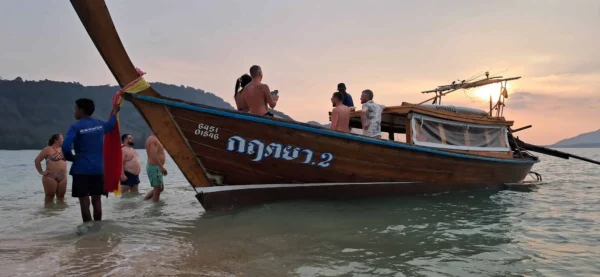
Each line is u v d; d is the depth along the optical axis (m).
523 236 4.97
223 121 6.03
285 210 6.22
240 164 6.32
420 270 3.64
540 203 7.74
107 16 5.37
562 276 3.53
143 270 3.50
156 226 5.29
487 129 10.20
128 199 8.42
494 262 3.90
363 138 6.88
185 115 5.90
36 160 8.11
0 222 5.86
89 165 5.41
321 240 4.57
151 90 5.77
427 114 8.50
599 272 3.63
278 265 3.68
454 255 4.12
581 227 5.53
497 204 7.54
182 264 3.68
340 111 7.68
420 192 8.24
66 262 3.73
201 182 6.26
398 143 7.33
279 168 6.55
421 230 5.20
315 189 7.00
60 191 8.37
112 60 5.52
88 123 5.40
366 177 7.30
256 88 6.67
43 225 5.60
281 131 6.32
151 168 8.02
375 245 4.43
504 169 10.01
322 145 6.64
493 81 11.34
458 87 11.91
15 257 3.89
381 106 8.28
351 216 5.97
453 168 8.58
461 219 6.01
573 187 10.65
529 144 12.27
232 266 3.64
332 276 3.44
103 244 4.39
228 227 5.18
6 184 13.15
